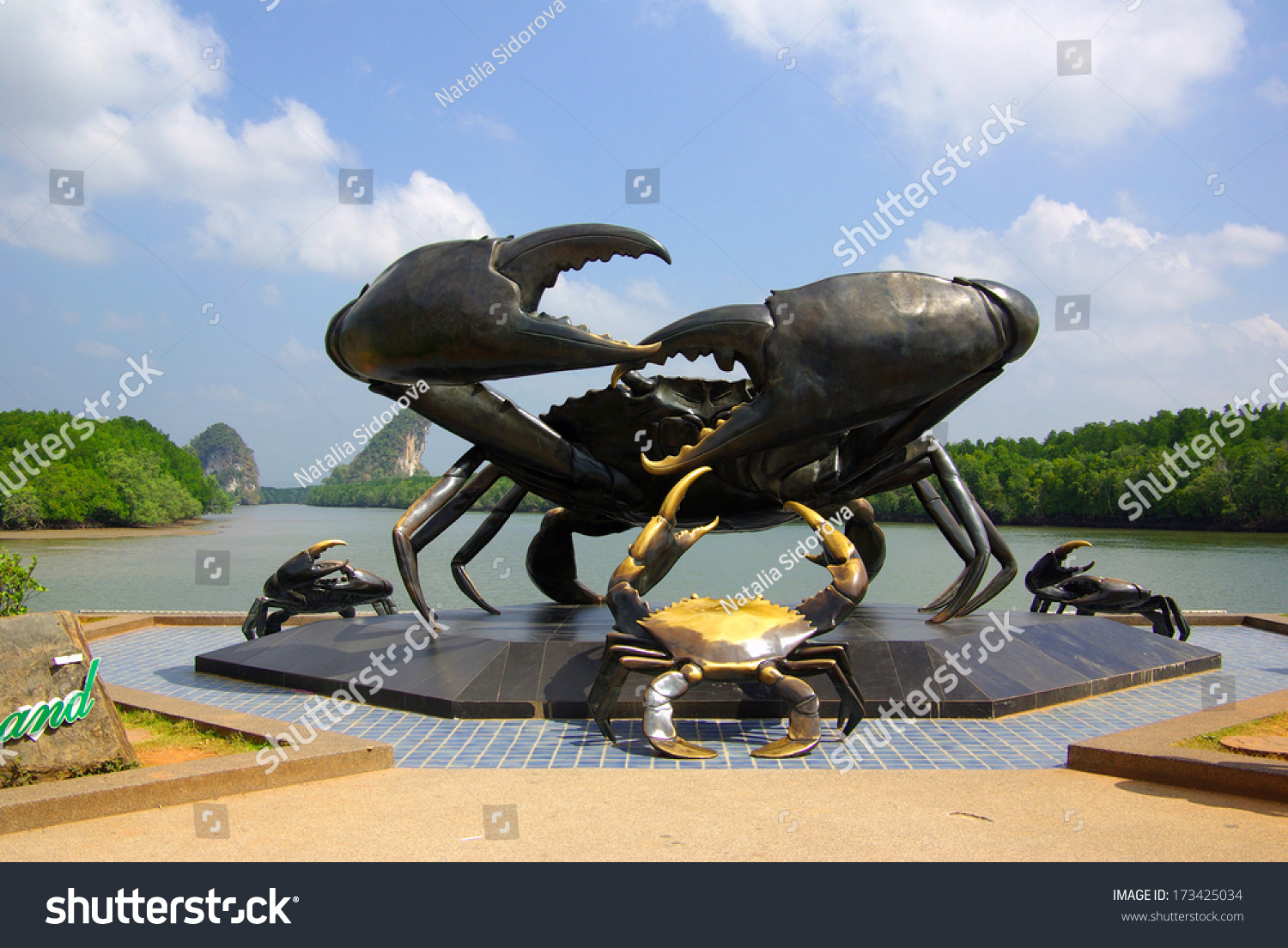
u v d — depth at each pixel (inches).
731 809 237.0
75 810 227.6
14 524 2268.7
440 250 362.0
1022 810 235.9
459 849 206.1
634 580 349.1
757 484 408.2
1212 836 214.7
